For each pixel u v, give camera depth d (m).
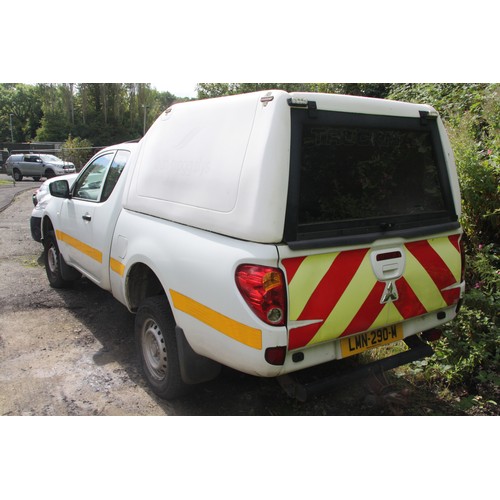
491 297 4.17
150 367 3.59
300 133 2.62
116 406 3.42
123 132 63.38
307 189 2.66
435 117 3.26
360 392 3.67
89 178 4.89
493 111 5.45
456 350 3.84
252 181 2.58
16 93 71.06
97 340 4.50
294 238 2.58
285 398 3.57
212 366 3.20
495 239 4.96
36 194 8.14
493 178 4.75
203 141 3.09
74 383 3.73
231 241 2.70
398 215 3.03
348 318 2.74
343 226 2.76
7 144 41.22
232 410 3.41
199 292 2.86
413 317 3.10
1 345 4.36
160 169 3.54
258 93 2.73
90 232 4.50
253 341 2.53
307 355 2.66
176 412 3.37
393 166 3.05
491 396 3.59
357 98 2.87
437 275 3.17
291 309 2.53
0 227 9.95
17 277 6.36
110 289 4.31
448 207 3.31
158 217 3.46
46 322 4.89
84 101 62.12
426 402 3.55
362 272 2.79
